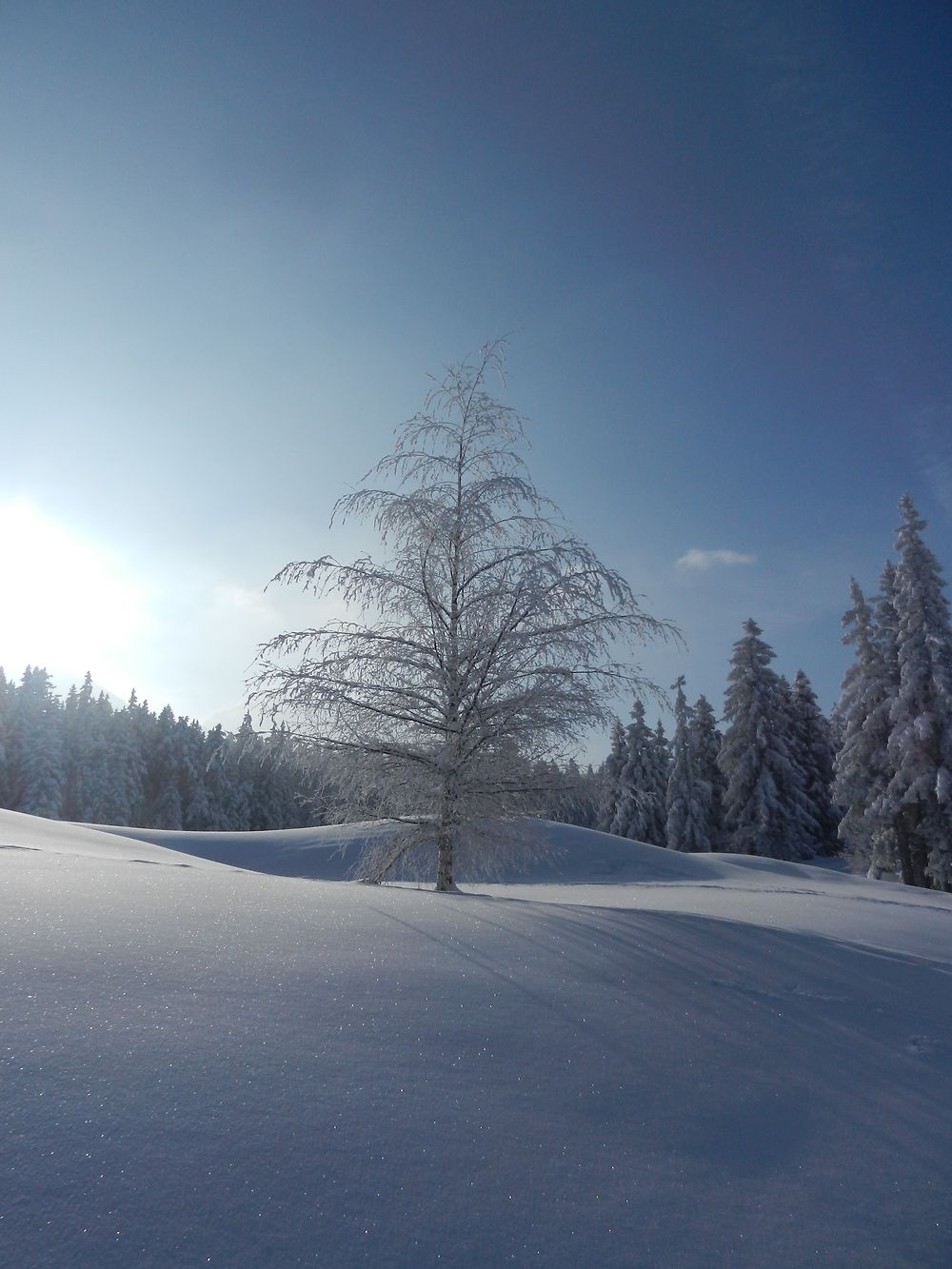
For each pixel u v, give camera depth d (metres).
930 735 31.80
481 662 12.03
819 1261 2.78
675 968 5.75
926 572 33.28
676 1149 3.36
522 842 12.73
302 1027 3.81
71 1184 2.46
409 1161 2.90
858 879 29.86
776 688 44.75
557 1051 4.05
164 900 5.89
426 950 5.36
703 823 46.44
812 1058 4.52
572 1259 2.57
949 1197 3.30
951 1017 5.56
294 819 72.06
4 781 55.44
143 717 72.12
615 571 11.85
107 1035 3.40
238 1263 2.28
